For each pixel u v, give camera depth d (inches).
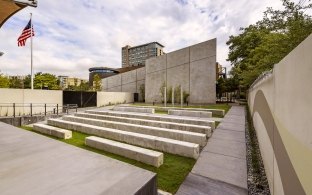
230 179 191.6
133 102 1577.3
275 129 158.2
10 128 229.1
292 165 103.8
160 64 1441.9
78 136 364.8
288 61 116.2
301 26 212.5
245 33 999.6
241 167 219.3
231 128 418.6
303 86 87.4
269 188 177.6
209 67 1190.9
